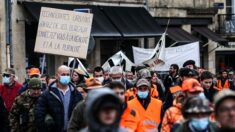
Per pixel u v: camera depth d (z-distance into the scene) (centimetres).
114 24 2575
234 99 614
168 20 2831
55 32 1587
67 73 1092
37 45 1594
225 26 3262
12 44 2345
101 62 2688
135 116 1002
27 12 2391
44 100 1095
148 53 2305
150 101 1046
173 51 2305
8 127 1173
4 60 2334
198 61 2328
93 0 2594
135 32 2625
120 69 1195
